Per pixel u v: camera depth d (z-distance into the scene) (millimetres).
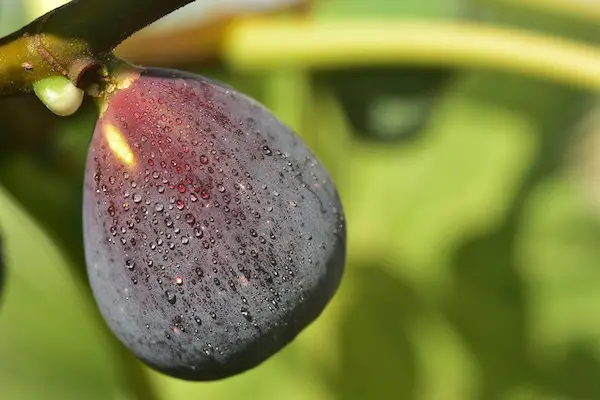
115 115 291
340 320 471
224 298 287
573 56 373
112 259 289
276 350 295
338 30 379
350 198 488
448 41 378
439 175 500
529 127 505
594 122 560
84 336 406
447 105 493
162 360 293
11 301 401
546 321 491
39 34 278
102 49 281
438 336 481
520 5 424
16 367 405
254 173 290
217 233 287
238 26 375
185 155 288
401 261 489
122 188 288
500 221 498
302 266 291
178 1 279
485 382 481
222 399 450
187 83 295
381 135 453
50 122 370
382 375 471
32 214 380
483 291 488
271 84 430
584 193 530
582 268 498
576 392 480
